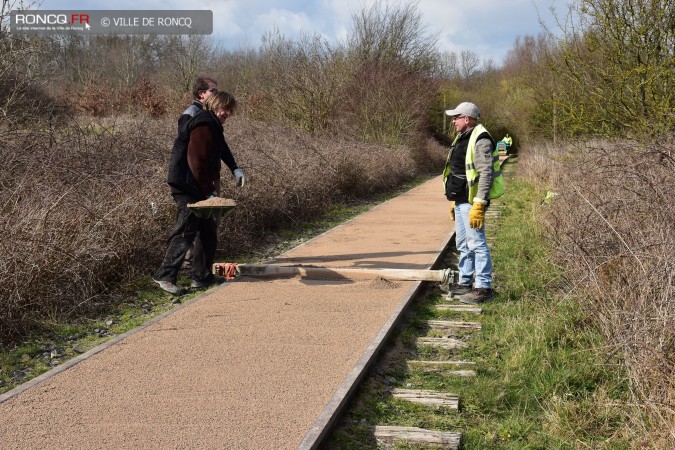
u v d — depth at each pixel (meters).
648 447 3.52
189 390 3.98
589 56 12.29
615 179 6.91
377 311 5.68
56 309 5.73
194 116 6.43
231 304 5.89
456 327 5.68
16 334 5.23
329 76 24.33
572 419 3.96
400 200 16.06
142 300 6.41
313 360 4.49
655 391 3.79
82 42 38.91
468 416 4.07
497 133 46.38
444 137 40.53
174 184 6.43
